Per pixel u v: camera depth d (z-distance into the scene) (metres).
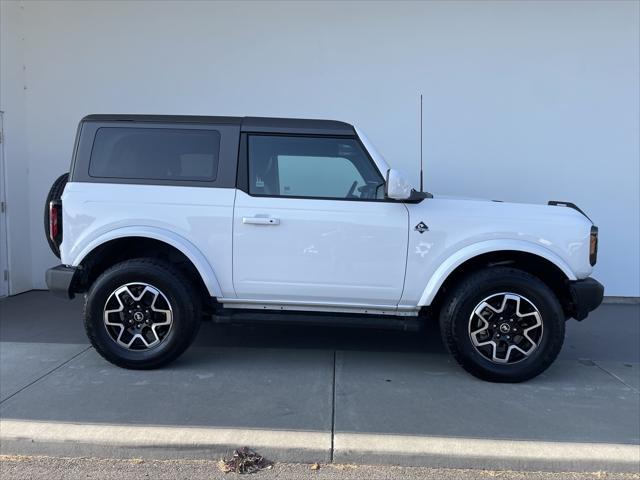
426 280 4.17
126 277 4.14
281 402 3.74
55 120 7.13
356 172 4.26
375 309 4.30
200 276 4.40
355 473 3.02
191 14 6.95
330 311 4.34
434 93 6.88
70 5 6.97
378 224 4.13
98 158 4.27
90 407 3.61
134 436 3.19
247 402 3.73
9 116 6.82
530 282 4.04
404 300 4.22
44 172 7.21
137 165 4.26
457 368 4.51
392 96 6.92
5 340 5.07
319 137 4.27
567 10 6.69
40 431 3.24
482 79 6.84
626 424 3.50
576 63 6.75
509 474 3.04
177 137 4.27
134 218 4.17
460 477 3.01
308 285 4.20
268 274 4.20
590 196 6.88
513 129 6.87
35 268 7.32
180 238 4.18
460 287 4.14
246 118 4.34
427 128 6.92
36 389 3.90
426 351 4.97
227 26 6.94
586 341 5.39
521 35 6.76
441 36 6.82
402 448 3.13
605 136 6.80
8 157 6.81
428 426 3.42
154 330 4.23
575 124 6.82
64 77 7.07
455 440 3.23
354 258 4.16
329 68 6.93
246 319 4.34
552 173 6.88
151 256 4.55
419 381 4.20
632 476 3.04
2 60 6.68
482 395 3.94
